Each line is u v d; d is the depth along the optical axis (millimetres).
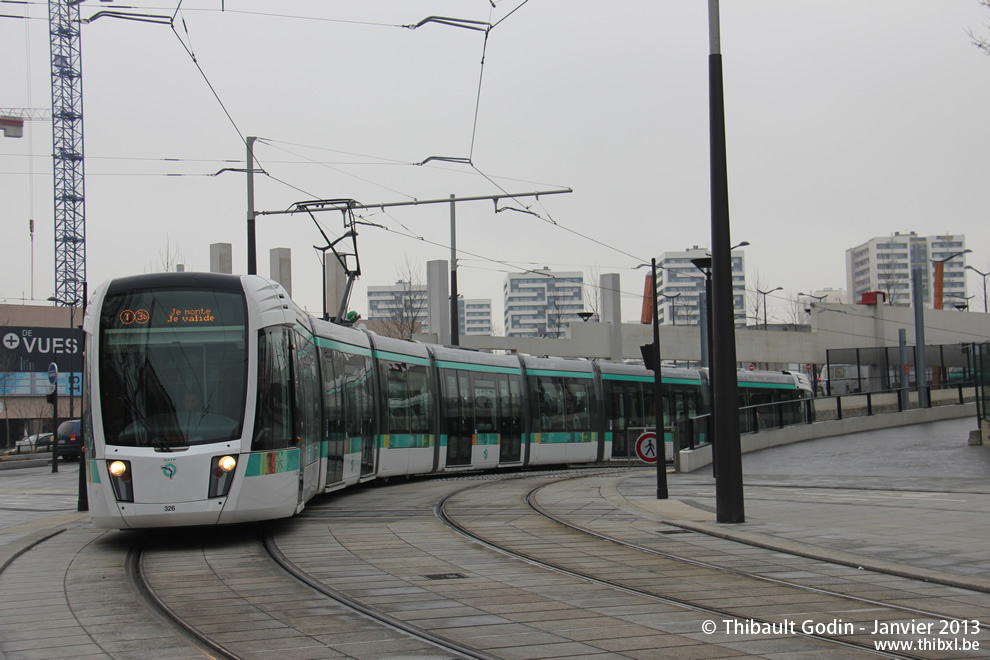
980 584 9266
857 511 15477
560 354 47219
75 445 41188
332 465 18469
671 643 7234
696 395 36438
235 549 12516
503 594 9242
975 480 21156
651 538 13250
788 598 8977
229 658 6867
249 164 25062
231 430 12820
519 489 21422
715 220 14453
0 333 52375
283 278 48500
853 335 56281
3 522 17156
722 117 14492
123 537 14008
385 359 22797
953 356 57781
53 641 7520
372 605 8727
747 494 19453
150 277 13445
